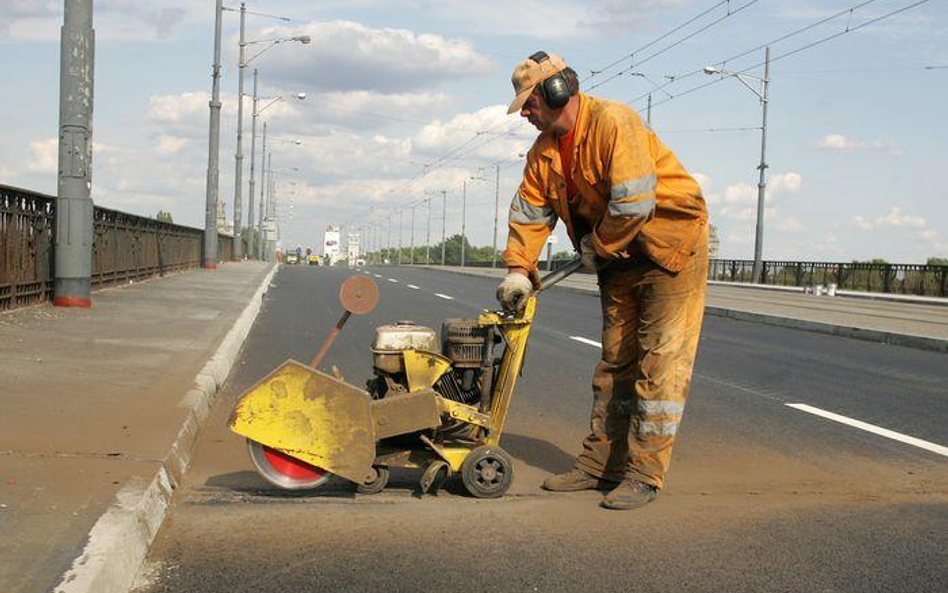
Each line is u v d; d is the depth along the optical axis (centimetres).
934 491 509
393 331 451
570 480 488
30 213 1108
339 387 423
